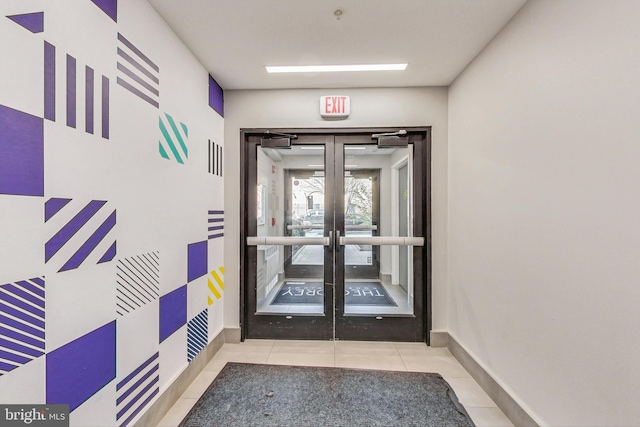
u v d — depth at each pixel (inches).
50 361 40.1
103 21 48.8
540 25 56.5
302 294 109.2
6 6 34.8
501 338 69.4
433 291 102.5
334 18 66.5
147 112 60.3
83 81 45.0
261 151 109.7
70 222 42.9
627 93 40.0
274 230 110.2
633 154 39.3
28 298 37.4
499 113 70.6
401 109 103.1
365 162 108.5
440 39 74.6
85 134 45.3
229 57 83.1
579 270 47.4
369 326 106.0
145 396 59.8
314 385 78.5
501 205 69.5
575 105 48.4
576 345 47.9
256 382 79.8
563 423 50.4
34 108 37.9
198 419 65.4
